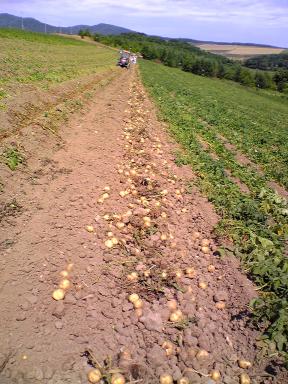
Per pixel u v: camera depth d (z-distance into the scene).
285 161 5.60
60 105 5.10
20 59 9.77
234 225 2.75
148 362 1.57
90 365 1.50
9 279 1.81
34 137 3.58
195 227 2.74
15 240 2.10
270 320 1.85
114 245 2.26
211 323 1.83
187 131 5.85
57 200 2.64
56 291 1.77
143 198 2.93
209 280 2.16
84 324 1.67
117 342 1.63
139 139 4.66
